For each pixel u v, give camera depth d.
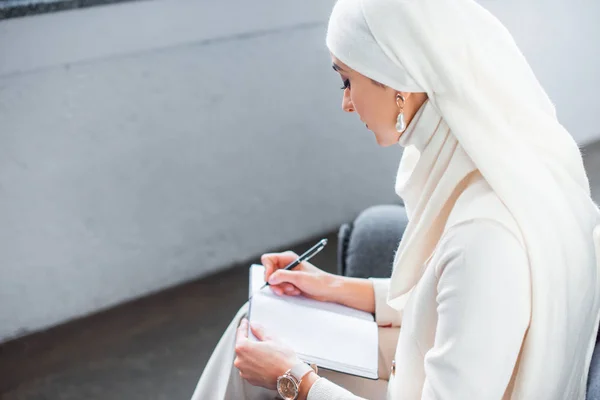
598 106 2.97
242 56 2.28
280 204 2.60
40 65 1.99
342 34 1.08
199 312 2.43
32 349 2.29
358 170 2.67
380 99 1.10
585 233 1.07
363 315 1.44
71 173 2.18
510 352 1.01
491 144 1.03
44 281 2.29
